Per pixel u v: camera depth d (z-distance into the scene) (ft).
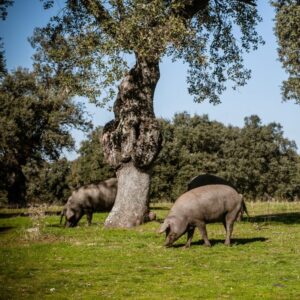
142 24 61.41
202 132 219.61
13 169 146.20
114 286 33.19
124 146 69.00
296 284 33.65
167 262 41.39
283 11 87.15
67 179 208.44
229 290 32.01
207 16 86.33
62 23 73.82
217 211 49.55
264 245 50.24
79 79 64.49
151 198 203.31
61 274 36.88
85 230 64.28
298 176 236.43
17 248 48.67
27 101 130.82
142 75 69.46
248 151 231.50
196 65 88.22
